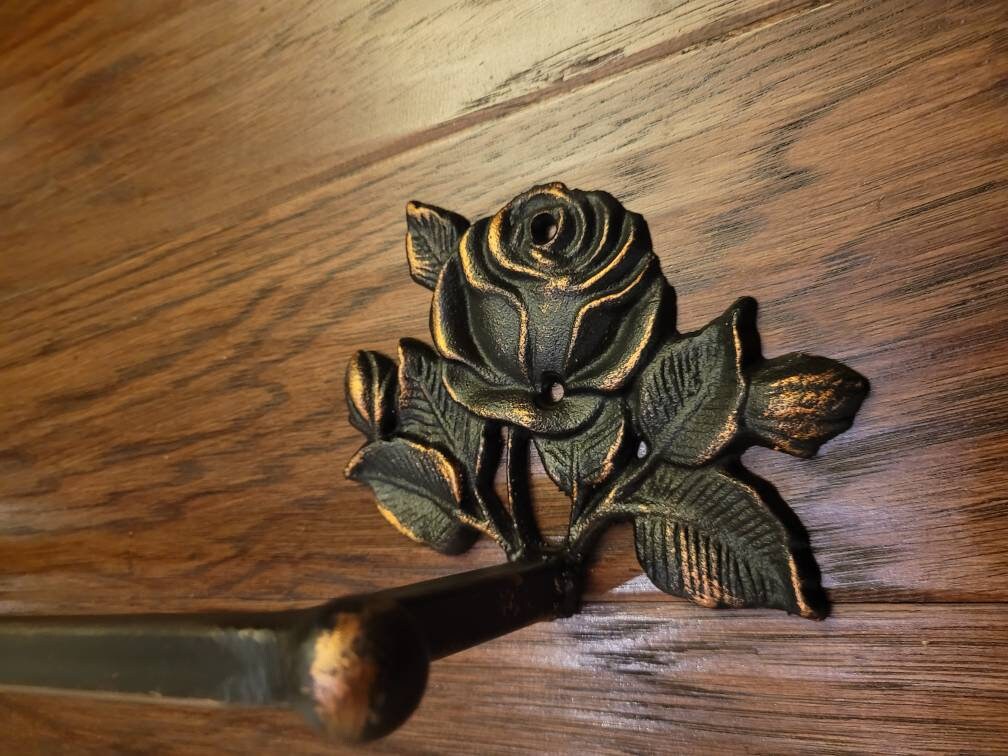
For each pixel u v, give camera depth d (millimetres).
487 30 242
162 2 309
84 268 338
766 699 204
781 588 195
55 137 341
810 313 196
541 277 217
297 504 285
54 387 348
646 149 216
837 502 193
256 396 294
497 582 197
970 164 179
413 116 257
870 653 191
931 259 183
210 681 150
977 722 181
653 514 209
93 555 337
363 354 260
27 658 170
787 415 190
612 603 225
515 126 237
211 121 301
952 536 182
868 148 190
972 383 179
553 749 236
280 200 287
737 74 204
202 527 309
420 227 248
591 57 224
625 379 209
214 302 304
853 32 191
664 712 218
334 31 271
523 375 224
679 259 211
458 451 238
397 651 144
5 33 350
